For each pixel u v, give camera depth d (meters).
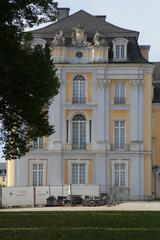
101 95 82.69
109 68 82.81
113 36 84.19
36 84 40.28
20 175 81.94
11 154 46.31
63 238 25.08
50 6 41.47
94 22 86.31
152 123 96.62
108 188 81.50
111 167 82.12
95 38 83.06
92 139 82.56
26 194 68.19
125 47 83.25
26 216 39.34
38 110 41.97
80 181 82.19
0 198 66.06
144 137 82.62
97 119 82.62
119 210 49.47
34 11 40.94
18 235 26.22
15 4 38.69
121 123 82.75
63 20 86.56
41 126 44.31
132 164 82.12
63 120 82.62
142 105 82.75
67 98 82.88
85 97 82.88
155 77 99.81
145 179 82.06
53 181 81.94
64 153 82.19
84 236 25.80
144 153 82.19
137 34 84.56
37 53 41.62
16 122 43.66
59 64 82.50
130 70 82.69
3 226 30.92
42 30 84.81
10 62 39.00
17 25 40.44
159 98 97.56
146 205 64.81
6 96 39.78
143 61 82.62
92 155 82.31
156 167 92.81
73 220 35.06
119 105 82.69
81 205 68.12
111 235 26.19
